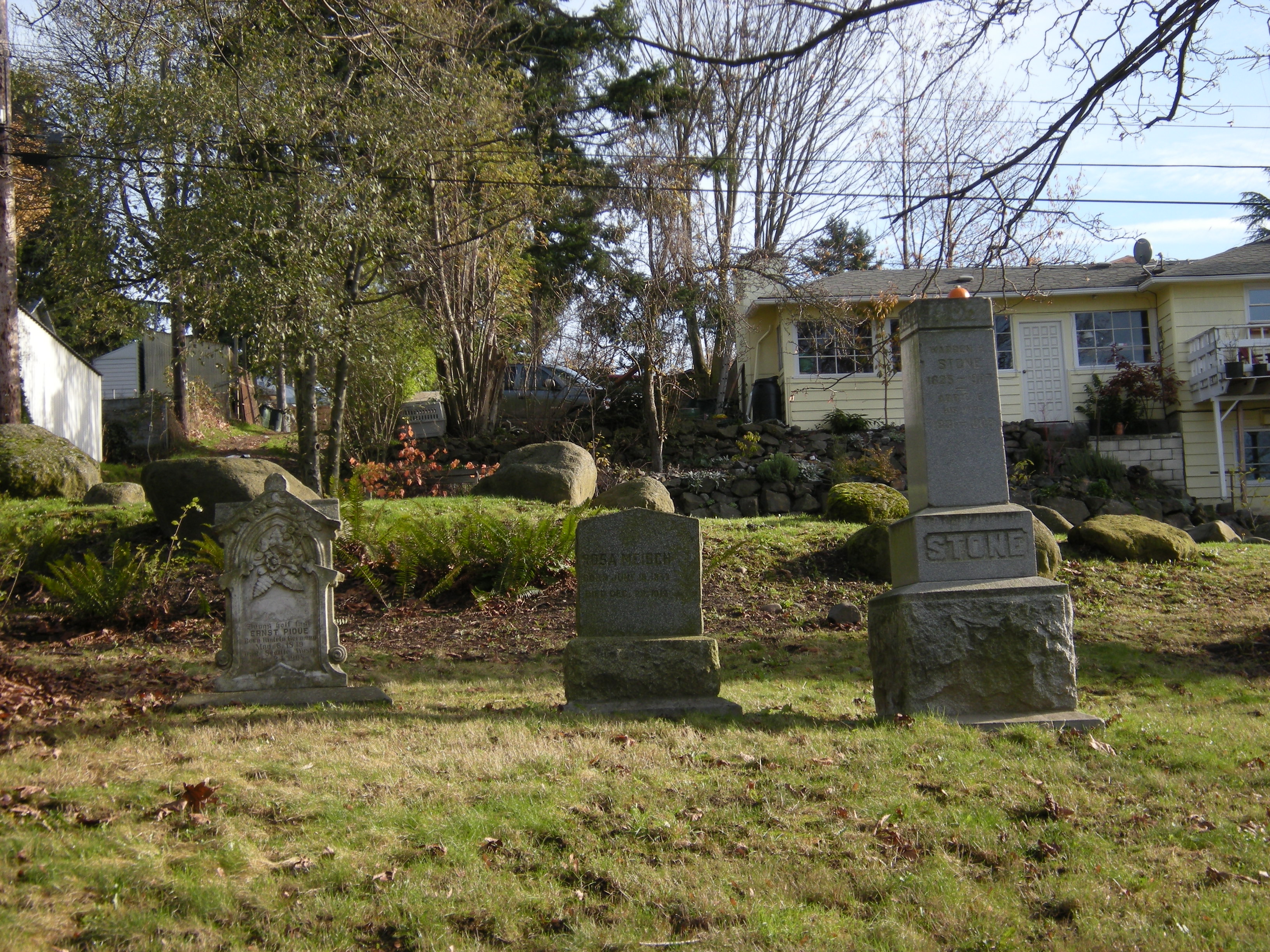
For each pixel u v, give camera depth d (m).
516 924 4.61
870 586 14.70
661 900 4.84
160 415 29.45
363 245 18.03
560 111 26.28
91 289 18.86
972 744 6.77
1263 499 25.62
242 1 13.59
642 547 8.30
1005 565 7.58
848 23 7.55
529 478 18.42
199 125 16.45
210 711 7.88
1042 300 26.80
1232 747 6.89
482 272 26.38
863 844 5.38
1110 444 25.88
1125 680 9.60
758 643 11.66
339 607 13.28
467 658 10.98
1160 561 16.16
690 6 23.52
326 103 17.72
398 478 20.89
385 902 4.70
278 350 17.42
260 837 5.27
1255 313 26.33
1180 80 7.96
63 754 6.31
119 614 12.31
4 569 12.74
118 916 4.48
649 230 23.70
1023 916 4.76
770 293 26.67
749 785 6.10
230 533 8.52
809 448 24.84
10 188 20.59
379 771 6.19
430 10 17.84
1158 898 4.88
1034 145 8.20
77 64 17.19
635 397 26.58
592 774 6.21
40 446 18.47
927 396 7.84
